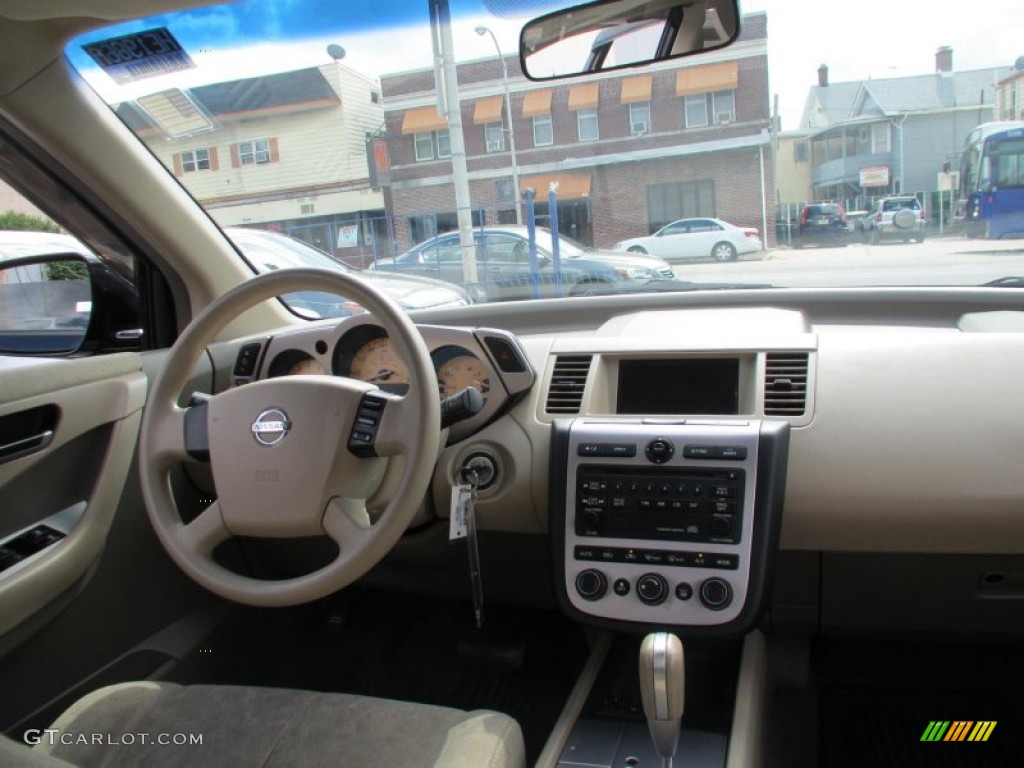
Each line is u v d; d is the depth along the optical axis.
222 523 1.26
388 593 2.03
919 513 1.35
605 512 1.42
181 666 1.77
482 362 1.58
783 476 1.37
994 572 1.41
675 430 1.41
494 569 1.72
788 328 1.63
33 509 1.48
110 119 1.85
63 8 1.45
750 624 1.33
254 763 1.12
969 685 1.71
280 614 1.99
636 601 1.38
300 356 1.78
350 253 3.44
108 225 1.99
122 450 1.65
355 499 1.25
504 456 1.57
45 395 1.45
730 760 1.21
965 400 1.37
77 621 1.58
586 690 1.41
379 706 1.22
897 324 1.89
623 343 1.61
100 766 1.14
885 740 1.65
